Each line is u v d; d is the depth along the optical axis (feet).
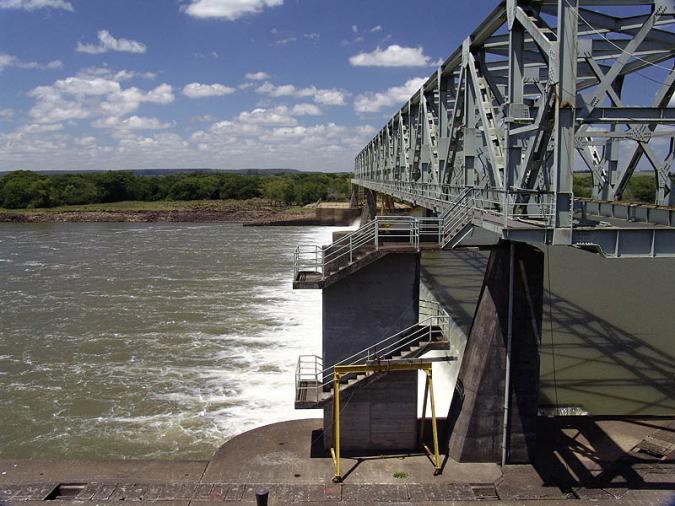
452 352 94.32
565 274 148.46
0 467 58.70
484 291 59.72
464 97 70.03
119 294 151.33
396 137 135.54
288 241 270.67
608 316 117.70
